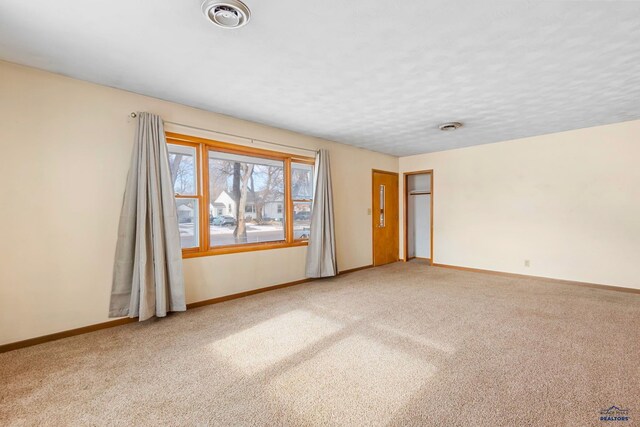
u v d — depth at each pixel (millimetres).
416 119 3980
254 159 4281
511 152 5121
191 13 1847
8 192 2498
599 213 4344
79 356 2398
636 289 4094
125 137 3068
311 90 3051
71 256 2785
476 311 3402
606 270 4309
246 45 2217
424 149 5906
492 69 2602
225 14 1813
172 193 3262
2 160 2473
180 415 1724
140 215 3002
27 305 2586
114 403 1830
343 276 5230
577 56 2381
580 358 2324
